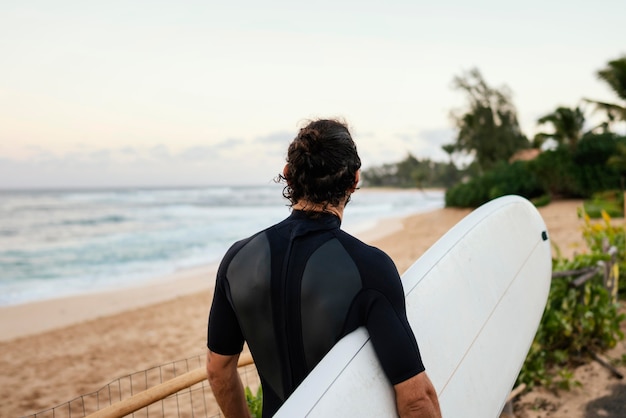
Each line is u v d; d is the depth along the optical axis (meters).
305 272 1.00
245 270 1.07
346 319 0.97
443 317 1.43
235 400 1.17
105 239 23.06
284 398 1.08
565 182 24.38
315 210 1.07
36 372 5.73
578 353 3.45
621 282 4.75
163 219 35.56
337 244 1.02
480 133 37.34
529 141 39.25
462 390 1.38
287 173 1.09
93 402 4.69
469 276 1.65
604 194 22.89
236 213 41.78
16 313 9.31
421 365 0.93
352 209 48.25
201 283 11.71
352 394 0.96
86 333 7.57
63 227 30.34
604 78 20.42
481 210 2.02
